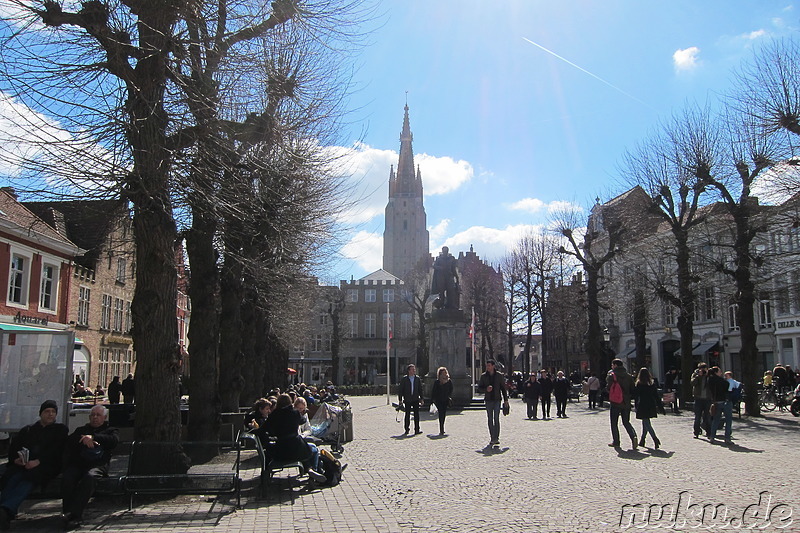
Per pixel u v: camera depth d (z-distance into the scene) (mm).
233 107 11742
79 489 7695
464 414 26297
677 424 21312
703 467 11641
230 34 11008
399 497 9188
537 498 8938
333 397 25578
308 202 15797
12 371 12234
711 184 26125
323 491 9766
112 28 9625
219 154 10992
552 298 49281
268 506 8695
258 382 24047
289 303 27609
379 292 88875
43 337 12391
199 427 13352
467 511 8180
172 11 9766
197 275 13578
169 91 10383
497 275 62562
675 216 28203
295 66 12742
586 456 13328
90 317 36688
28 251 29453
